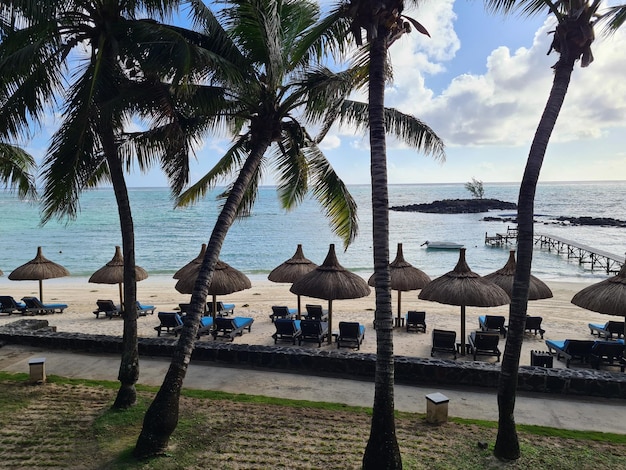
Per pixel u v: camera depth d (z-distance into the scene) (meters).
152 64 5.80
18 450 5.96
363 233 53.56
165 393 5.89
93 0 6.34
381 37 5.19
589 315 17.20
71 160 6.09
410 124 8.39
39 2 5.46
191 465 5.66
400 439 6.50
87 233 52.25
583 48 5.47
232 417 7.11
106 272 16.12
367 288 12.08
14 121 6.30
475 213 91.38
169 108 6.25
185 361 6.02
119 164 6.98
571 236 51.34
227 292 12.45
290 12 7.97
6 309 16.83
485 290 11.09
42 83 6.27
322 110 7.46
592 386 8.36
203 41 7.21
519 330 5.79
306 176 11.19
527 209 5.66
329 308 12.73
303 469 5.64
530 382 8.58
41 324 13.12
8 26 6.57
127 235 7.15
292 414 7.29
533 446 6.36
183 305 15.23
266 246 43.03
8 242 44.69
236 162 10.32
